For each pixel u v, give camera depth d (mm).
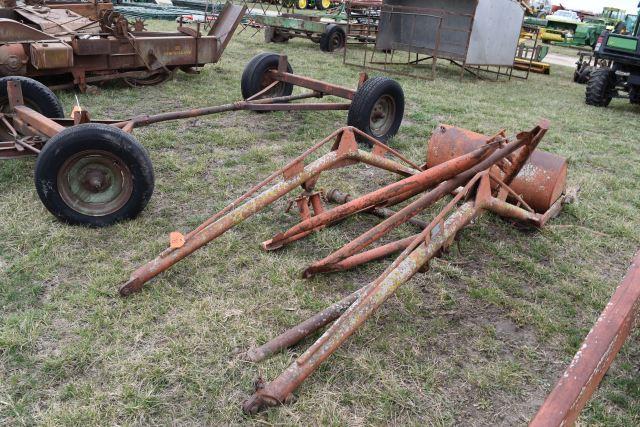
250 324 2992
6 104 5059
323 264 3355
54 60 6871
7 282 3217
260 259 3668
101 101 7352
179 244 3199
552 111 9508
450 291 3488
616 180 5848
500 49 12766
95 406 2395
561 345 3055
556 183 4344
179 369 2637
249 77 7070
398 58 15047
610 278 3836
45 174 3641
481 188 3254
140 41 7848
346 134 3895
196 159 5430
